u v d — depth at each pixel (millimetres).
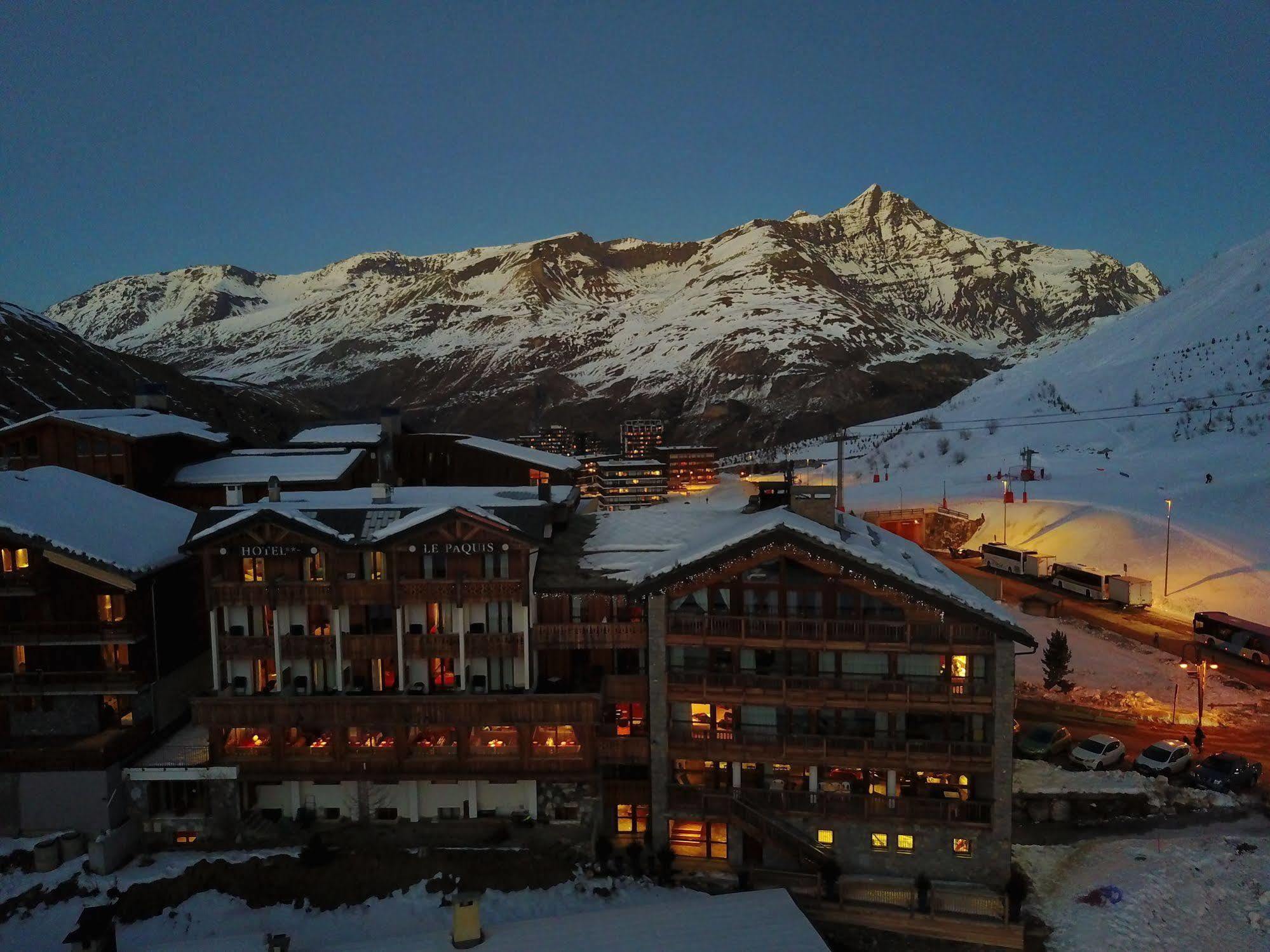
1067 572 82188
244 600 38531
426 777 37906
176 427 64812
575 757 37844
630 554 41719
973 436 170125
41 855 35750
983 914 33281
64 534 38906
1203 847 37531
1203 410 143625
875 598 35688
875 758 35250
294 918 33656
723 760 36844
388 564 38562
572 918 30000
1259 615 69938
